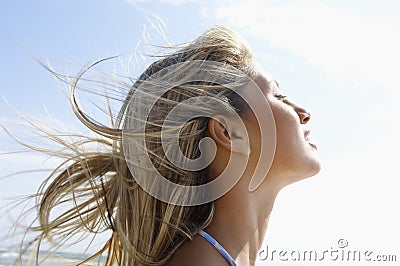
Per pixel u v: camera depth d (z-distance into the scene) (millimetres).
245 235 1940
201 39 2115
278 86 2154
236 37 2125
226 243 1907
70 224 2201
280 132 2002
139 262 1960
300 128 2057
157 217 1972
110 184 2158
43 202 2180
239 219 1938
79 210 2178
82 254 2232
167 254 1921
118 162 2092
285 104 2068
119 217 2062
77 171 2176
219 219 1936
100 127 2121
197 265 1846
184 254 1887
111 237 2238
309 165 2027
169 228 1924
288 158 1993
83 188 2182
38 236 2182
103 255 2275
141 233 1972
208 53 2049
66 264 2217
